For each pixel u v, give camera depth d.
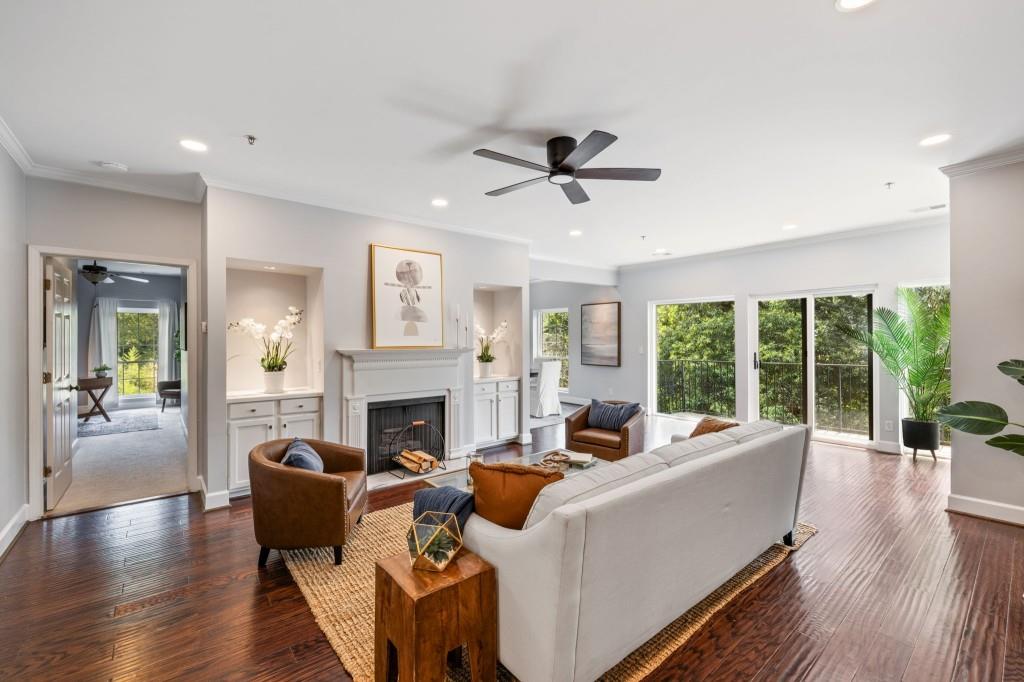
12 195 3.03
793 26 1.82
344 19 1.77
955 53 2.00
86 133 2.76
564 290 9.08
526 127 2.69
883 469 4.57
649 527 1.79
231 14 1.73
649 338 7.69
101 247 3.59
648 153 3.07
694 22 1.79
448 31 1.84
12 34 1.83
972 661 1.88
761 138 2.85
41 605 2.29
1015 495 3.21
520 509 1.83
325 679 1.80
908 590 2.40
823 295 5.82
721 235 5.57
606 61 2.06
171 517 3.43
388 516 3.44
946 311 4.57
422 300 4.77
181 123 2.64
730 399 6.82
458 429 5.06
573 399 8.93
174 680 1.79
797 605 2.27
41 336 3.44
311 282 4.48
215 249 3.61
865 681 1.77
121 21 1.76
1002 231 3.19
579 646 1.59
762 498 2.53
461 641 1.61
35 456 3.39
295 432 4.04
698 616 2.19
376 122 2.63
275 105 2.44
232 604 2.30
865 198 4.09
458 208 4.36
